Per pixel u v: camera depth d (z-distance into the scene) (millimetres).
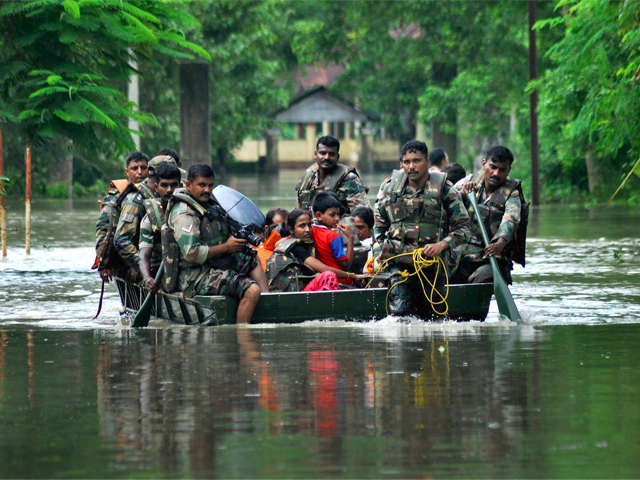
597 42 64312
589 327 26859
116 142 46844
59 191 128250
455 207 28328
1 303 33500
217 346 23875
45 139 44969
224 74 155750
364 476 13492
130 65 50500
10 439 15398
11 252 52281
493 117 153000
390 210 28516
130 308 31453
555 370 20422
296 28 170625
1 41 46156
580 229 66125
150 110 141000
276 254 30375
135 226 29969
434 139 164625
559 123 107438
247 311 27719
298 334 25781
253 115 166125
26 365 21500
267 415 16703
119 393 18484
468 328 26906
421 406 17250
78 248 54562
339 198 33656
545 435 15367
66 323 28688
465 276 30828
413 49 165125
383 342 24328
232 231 28672
